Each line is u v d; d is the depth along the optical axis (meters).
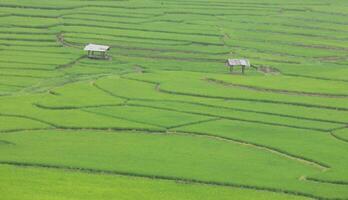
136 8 178.12
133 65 130.00
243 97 108.31
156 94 108.38
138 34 151.75
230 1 196.88
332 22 180.88
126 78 118.50
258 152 83.12
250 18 177.50
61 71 121.75
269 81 120.25
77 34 148.38
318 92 113.81
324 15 188.88
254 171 75.62
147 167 75.06
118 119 94.25
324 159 80.75
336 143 87.44
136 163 76.31
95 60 131.88
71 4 176.25
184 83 115.94
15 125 89.44
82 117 94.50
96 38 146.25
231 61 126.12
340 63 140.00
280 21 177.12
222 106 102.94
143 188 67.88
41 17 161.75
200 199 65.56
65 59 129.38
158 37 150.50
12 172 70.50
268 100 107.38
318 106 105.56
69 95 105.69
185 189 68.44
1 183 66.62
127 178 71.38
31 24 153.50
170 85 113.62
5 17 158.75
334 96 112.69
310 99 109.00
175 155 80.19
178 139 87.12
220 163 77.94
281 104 106.00
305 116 99.38
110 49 139.88
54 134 86.75
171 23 164.62
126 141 85.19
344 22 181.88
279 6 196.00
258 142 86.75
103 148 81.62
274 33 164.25
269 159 80.56
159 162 77.12
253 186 70.75
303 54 146.00
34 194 63.72
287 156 82.38
